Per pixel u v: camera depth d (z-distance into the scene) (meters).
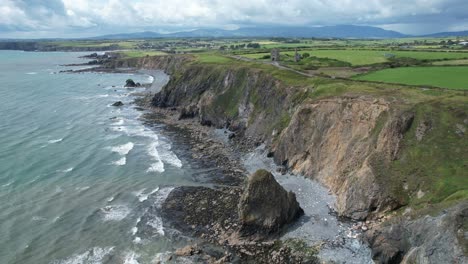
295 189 51.00
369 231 37.91
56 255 38.62
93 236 42.06
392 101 50.81
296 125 60.22
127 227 43.97
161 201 50.12
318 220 42.75
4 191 51.59
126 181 56.25
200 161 64.81
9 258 37.81
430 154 42.38
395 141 45.09
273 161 62.50
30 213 46.31
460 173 39.03
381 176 42.50
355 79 70.88
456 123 43.84
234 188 53.19
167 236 42.25
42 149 69.12
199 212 46.97
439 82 61.88
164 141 76.00
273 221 40.94
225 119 86.06
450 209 31.78
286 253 37.97
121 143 74.12
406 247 34.28
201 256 38.53
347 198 43.59
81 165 61.94
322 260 36.38
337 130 54.38
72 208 47.91
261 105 78.94
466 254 28.17
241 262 37.28
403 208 39.84
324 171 52.72
